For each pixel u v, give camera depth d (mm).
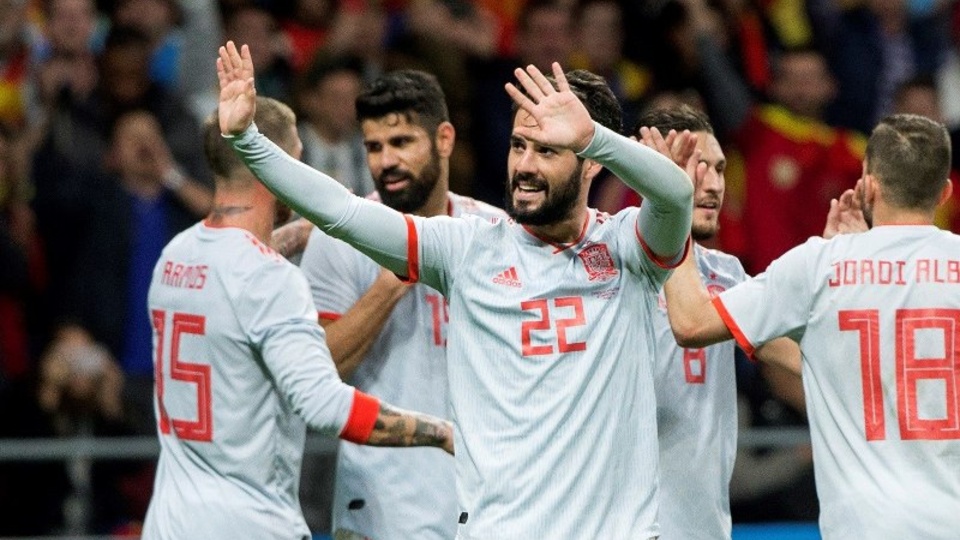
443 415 22719
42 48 38906
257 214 21281
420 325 22703
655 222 18016
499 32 43719
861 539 19297
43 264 34594
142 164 34906
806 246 19953
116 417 31578
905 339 19438
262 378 20859
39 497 30094
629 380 18531
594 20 39156
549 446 18281
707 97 37469
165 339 21328
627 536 18297
